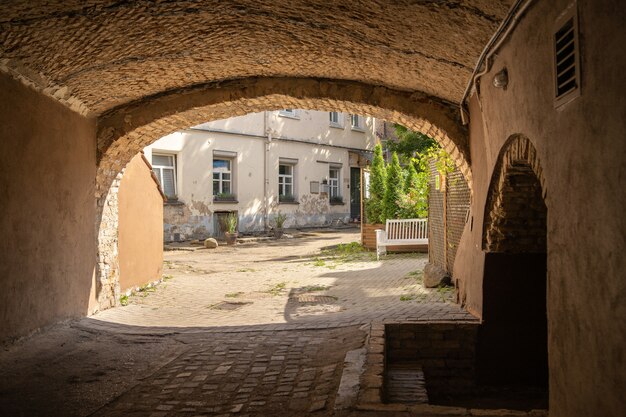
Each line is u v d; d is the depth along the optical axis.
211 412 4.51
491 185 5.74
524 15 3.89
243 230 24.20
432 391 6.71
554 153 3.33
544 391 6.63
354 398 4.43
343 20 5.24
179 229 21.81
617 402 2.49
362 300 9.36
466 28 4.65
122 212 9.71
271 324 7.62
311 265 14.61
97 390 5.05
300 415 4.32
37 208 6.37
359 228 28.39
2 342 5.61
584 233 2.86
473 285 7.20
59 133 6.99
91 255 8.07
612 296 2.54
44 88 6.44
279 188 26.53
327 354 5.92
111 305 8.84
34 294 6.29
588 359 2.83
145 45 5.93
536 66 3.68
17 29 4.90
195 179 22.31
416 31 5.16
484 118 5.64
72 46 5.57
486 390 6.71
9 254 5.73
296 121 26.81
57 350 6.05
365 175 18.59
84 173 7.80
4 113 5.64
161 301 9.79
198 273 13.64
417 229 15.95
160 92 8.14
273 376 5.34
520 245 6.35
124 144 8.46
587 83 2.76
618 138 2.43
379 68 6.94
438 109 7.76
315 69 7.45
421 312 7.60
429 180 11.36
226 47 6.32
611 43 2.48
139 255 10.66
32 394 4.82
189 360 5.98
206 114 8.73
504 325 6.64
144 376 5.48
